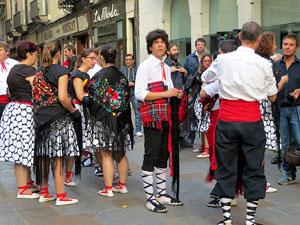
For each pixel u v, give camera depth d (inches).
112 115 195.8
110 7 697.6
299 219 168.4
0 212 181.3
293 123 221.6
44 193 195.9
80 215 176.6
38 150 187.3
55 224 166.2
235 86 147.1
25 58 197.9
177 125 180.2
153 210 179.2
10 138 196.9
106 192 202.8
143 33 610.2
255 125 149.1
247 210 153.1
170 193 206.1
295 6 393.1
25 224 166.6
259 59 148.0
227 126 150.3
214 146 157.6
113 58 198.8
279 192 205.0
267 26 426.3
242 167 161.6
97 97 195.2
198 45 315.0
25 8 1199.6
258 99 148.6
